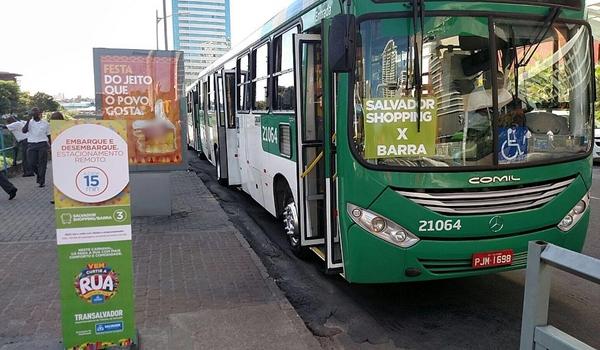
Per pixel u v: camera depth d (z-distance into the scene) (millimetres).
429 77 4312
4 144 14469
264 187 7633
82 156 3381
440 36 4320
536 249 2613
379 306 5117
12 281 5309
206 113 14898
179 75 8055
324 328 4629
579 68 4773
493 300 5211
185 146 8227
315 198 5215
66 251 3455
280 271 6199
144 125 8047
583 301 5062
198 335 4156
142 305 4766
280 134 6531
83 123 3352
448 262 4363
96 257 3506
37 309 4598
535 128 4555
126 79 7879
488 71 4406
